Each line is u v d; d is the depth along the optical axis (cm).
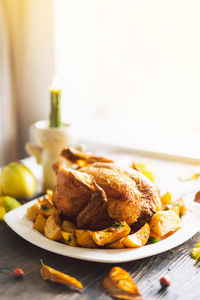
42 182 88
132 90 140
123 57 137
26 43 135
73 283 55
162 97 135
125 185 62
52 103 86
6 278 57
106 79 144
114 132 137
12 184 83
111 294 53
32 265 60
